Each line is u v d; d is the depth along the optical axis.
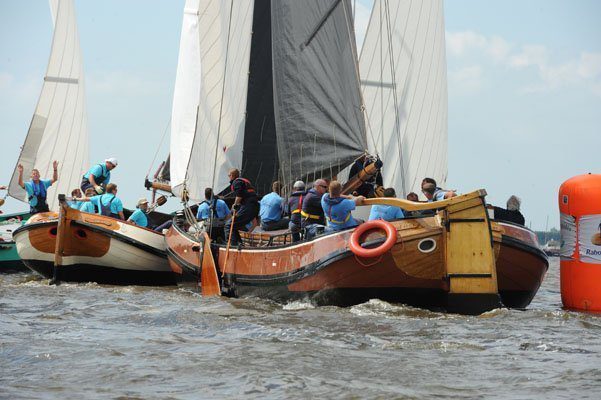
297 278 30.50
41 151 59.19
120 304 32.00
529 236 29.58
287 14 39.44
